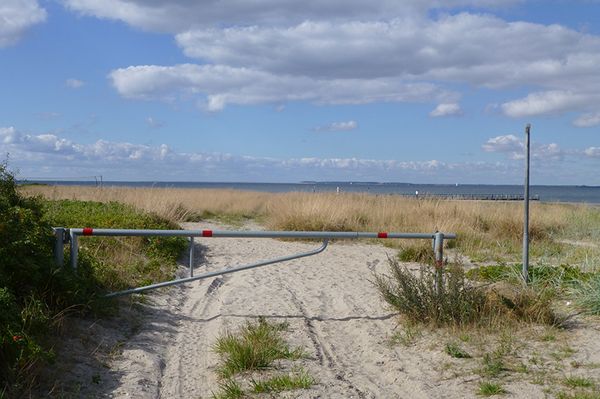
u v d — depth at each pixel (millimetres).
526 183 9156
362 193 25953
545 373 5598
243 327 7277
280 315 8109
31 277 6414
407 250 13477
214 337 7090
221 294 9391
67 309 6383
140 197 20453
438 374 5754
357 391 5402
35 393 4922
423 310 7344
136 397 5230
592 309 7531
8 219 6816
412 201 22297
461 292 7281
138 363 6020
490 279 9719
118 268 9180
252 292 9398
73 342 6078
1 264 6164
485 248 14711
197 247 14430
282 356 6309
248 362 5977
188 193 27578
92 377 5488
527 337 6652
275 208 22453
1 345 4906
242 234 7707
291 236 7766
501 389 5211
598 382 5320
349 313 8258
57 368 5391
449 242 15031
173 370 6031
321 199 19938
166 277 9906
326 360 6359
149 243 11742
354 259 13414
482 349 6340
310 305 8758
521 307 7270
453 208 19797
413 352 6500
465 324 7047
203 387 5621
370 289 9852
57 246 7266
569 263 11750
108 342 6406
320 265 12359
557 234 18344
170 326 7438
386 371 5984
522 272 9328
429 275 7629
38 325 5648
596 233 17719
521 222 17078
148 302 8250
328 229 17156
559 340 6535
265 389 5348
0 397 4598
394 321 7742
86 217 13133
